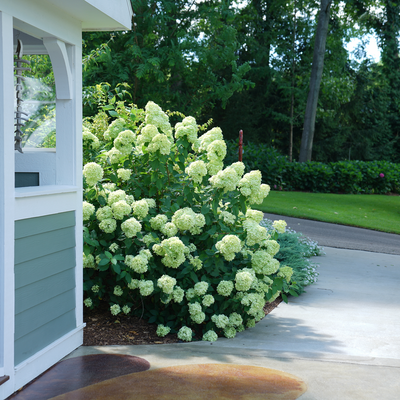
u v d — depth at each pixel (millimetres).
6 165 2529
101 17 3270
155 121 4309
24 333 2754
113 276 4133
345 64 29516
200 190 4363
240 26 27125
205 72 16250
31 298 2812
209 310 3975
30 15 2742
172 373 2963
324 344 3727
